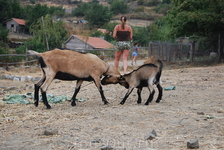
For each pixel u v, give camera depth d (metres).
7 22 67.75
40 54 7.00
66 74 7.17
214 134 4.40
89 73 7.39
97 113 6.29
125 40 9.67
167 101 7.54
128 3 124.75
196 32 23.47
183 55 24.64
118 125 5.12
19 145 4.24
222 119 5.24
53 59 7.03
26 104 7.73
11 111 6.75
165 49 24.25
